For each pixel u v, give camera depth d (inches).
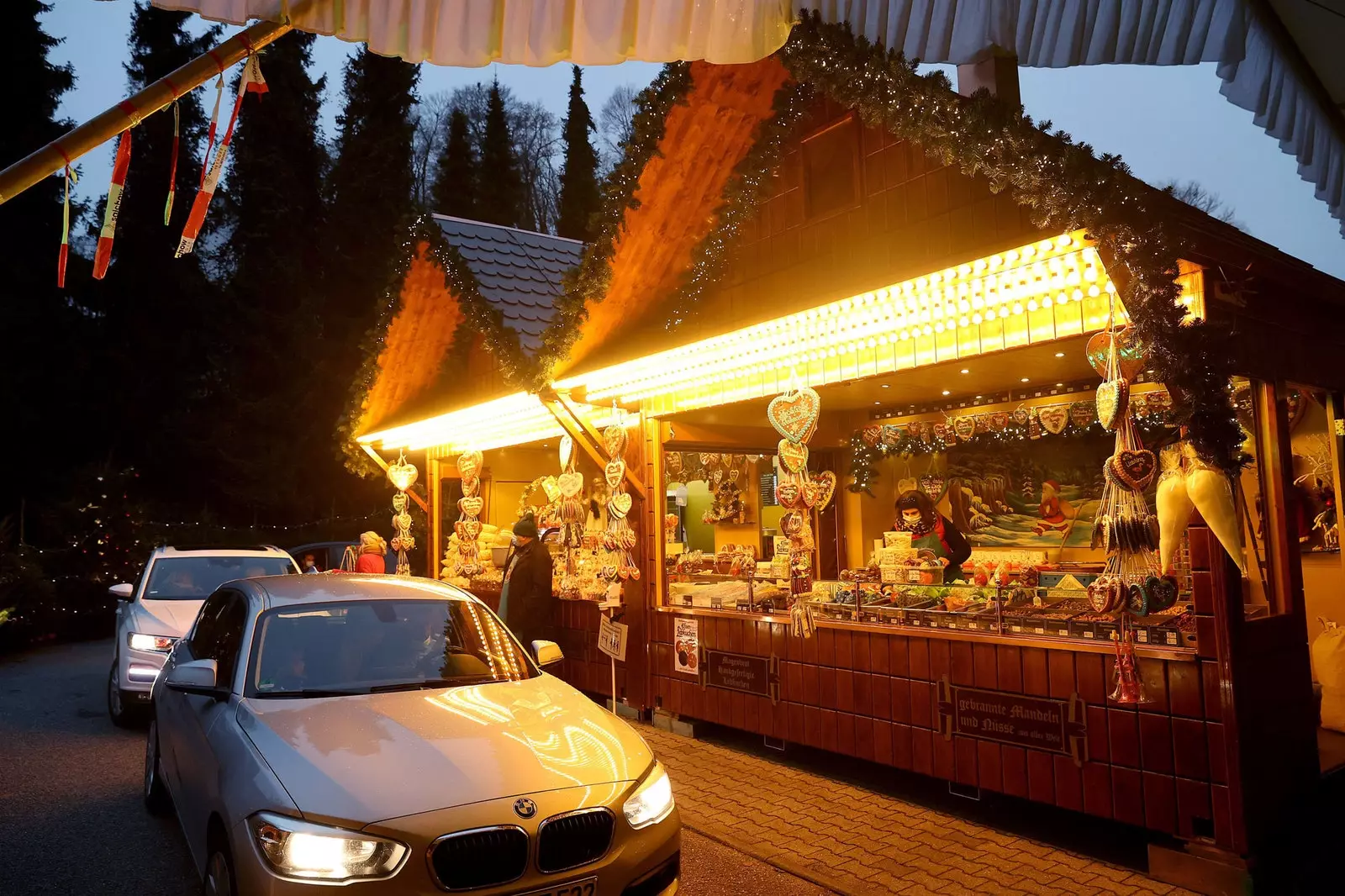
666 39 111.6
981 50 115.6
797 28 177.6
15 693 417.1
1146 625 188.7
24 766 281.7
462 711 161.8
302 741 144.7
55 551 649.6
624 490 327.9
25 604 582.2
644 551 328.8
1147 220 153.3
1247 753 171.2
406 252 395.9
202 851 158.9
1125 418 173.3
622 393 322.7
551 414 346.6
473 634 199.9
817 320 227.1
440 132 1536.7
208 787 151.6
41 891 181.5
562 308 304.0
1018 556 325.7
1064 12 114.7
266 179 977.5
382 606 199.2
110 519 676.7
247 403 922.1
